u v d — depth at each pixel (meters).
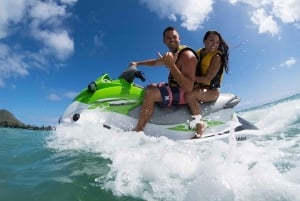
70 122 4.55
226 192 2.09
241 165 2.58
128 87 4.83
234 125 4.84
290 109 7.05
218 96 4.91
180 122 4.64
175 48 4.77
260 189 2.13
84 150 3.51
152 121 4.59
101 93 4.73
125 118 4.64
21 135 5.61
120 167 2.71
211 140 4.48
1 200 2.11
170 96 4.55
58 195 2.18
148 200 2.09
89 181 2.44
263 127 5.65
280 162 2.82
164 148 3.27
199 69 4.82
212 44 4.71
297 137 4.38
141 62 5.34
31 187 2.35
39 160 3.23
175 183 2.34
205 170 2.47
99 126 4.30
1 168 2.94
